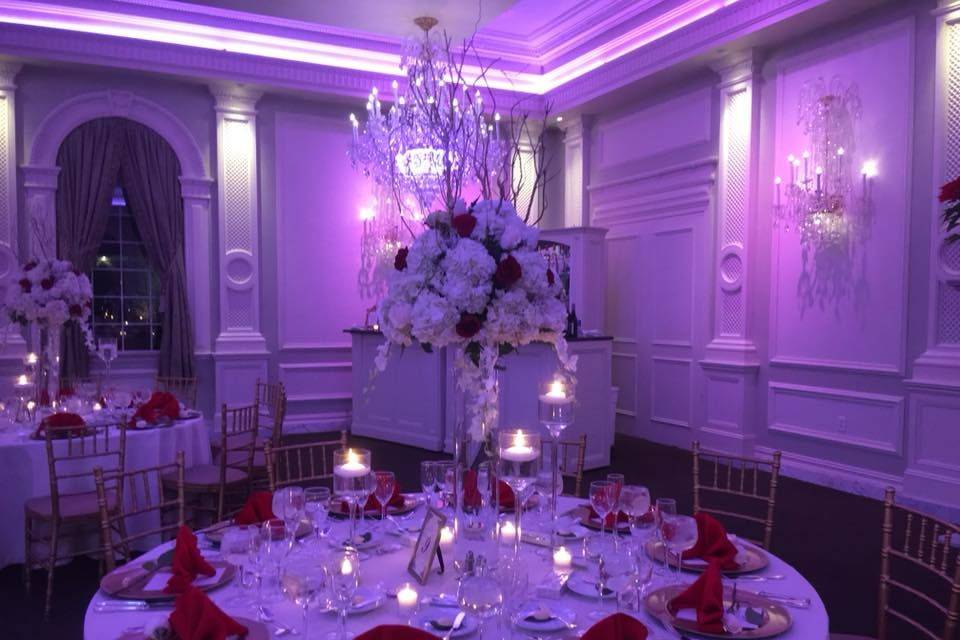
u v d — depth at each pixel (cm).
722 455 286
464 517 178
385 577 188
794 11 544
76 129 693
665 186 731
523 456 179
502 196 205
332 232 802
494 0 570
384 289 825
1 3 641
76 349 692
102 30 676
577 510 244
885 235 523
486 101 817
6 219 662
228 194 746
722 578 188
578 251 736
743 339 633
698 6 641
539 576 186
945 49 481
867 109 536
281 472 581
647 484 561
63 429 344
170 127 725
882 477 526
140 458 394
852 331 548
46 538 363
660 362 741
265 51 741
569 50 787
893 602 340
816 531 446
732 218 645
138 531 391
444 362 667
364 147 726
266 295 775
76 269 687
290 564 149
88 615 164
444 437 670
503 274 176
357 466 200
